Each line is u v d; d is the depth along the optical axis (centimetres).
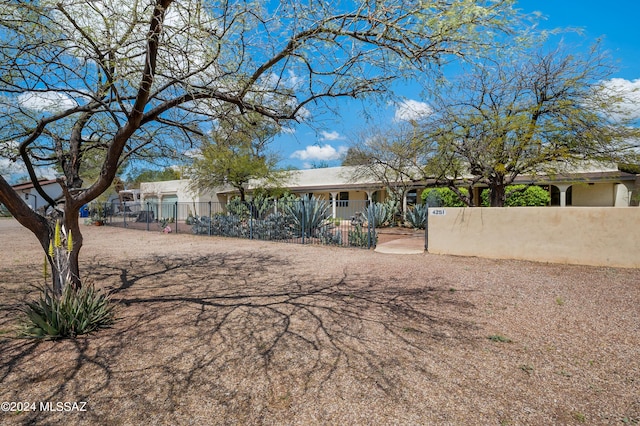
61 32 433
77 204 508
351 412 264
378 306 539
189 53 429
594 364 343
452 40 365
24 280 736
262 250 1202
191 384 306
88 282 707
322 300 574
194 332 430
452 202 2048
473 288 648
